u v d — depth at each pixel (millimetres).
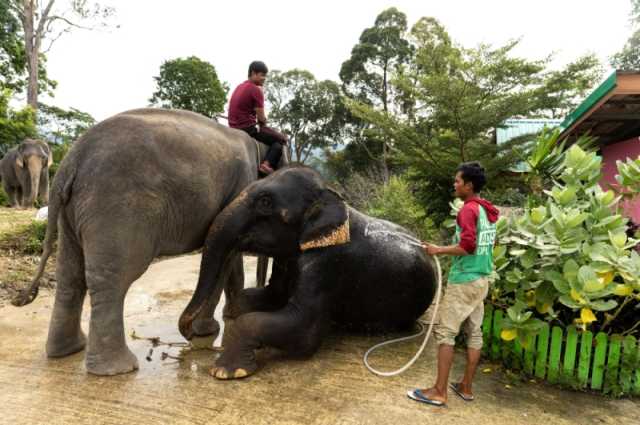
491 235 2861
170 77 29484
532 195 4648
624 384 3170
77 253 3219
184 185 3143
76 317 3381
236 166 3670
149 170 2969
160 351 3619
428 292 4211
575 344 3252
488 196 8648
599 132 7715
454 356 3773
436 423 2705
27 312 4422
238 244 3461
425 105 9172
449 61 8625
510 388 3223
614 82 5398
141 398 2818
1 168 11781
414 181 9922
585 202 3678
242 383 3119
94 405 2711
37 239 6832
